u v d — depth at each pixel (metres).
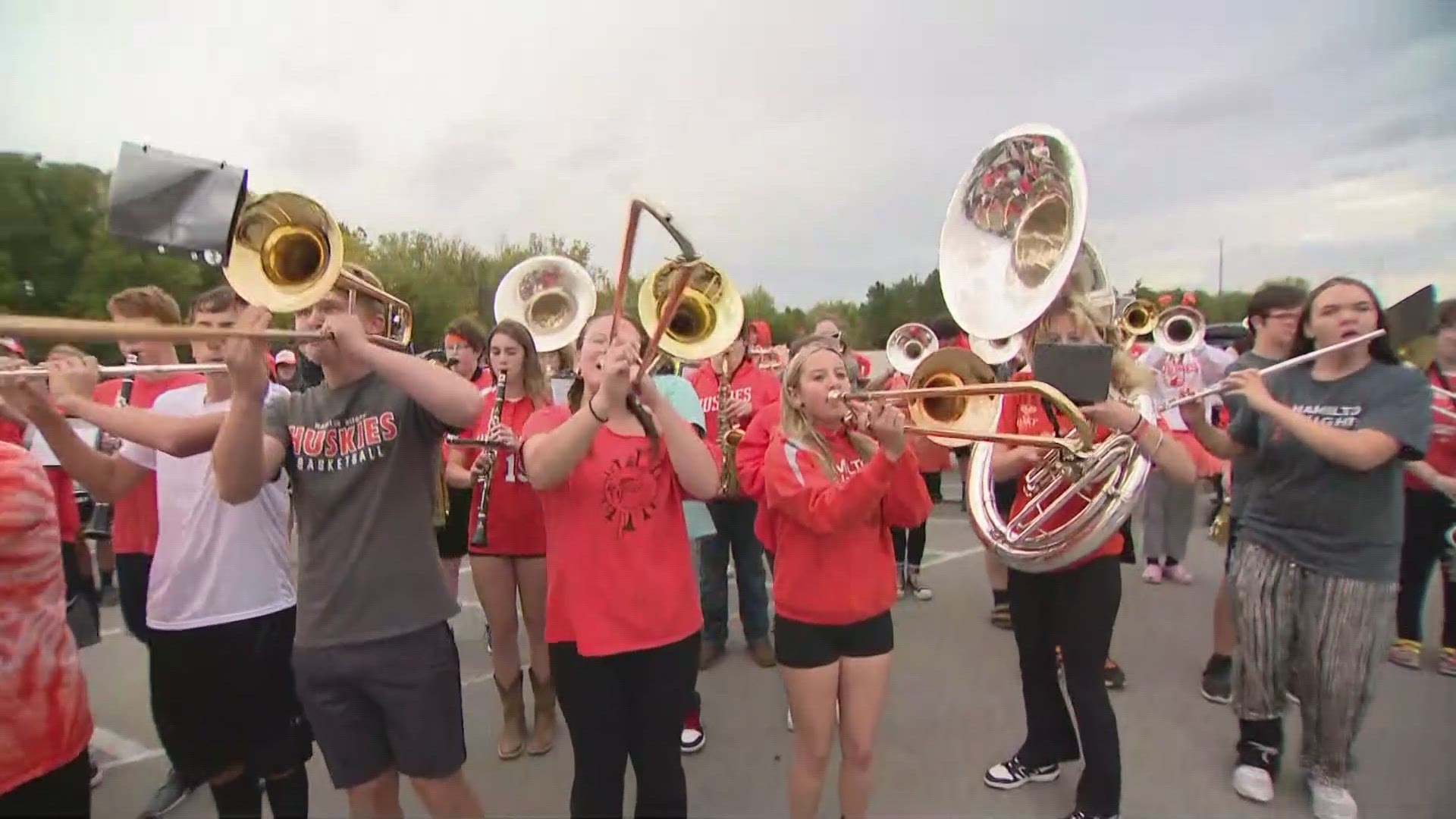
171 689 2.47
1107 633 2.74
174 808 3.14
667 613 2.20
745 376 4.45
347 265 2.38
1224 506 4.25
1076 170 2.53
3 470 1.79
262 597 2.51
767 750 3.51
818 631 2.45
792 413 2.55
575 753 2.21
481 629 5.17
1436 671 4.20
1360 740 3.49
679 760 2.24
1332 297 2.74
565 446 2.10
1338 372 2.81
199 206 1.78
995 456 3.05
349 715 2.20
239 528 2.48
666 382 3.22
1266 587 2.95
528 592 3.40
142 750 3.62
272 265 1.96
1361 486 2.72
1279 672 2.97
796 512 2.37
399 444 2.20
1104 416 2.45
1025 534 2.76
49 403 2.29
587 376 2.26
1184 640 4.70
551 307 5.02
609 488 2.20
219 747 2.50
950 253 2.99
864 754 2.51
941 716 3.79
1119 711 3.81
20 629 1.79
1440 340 4.11
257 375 1.92
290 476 2.26
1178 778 3.21
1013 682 4.17
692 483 2.23
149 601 2.50
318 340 2.03
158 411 2.62
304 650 2.18
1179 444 2.50
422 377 2.06
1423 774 3.20
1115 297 3.42
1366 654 2.76
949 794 3.12
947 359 2.72
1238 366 3.57
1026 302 2.64
